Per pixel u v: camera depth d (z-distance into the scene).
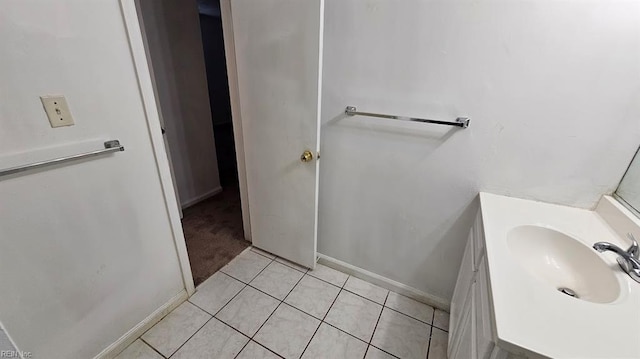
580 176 1.12
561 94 1.05
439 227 1.47
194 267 1.92
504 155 1.21
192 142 2.63
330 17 1.33
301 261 1.91
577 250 0.98
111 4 1.02
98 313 1.21
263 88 1.54
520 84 1.09
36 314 1.02
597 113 1.02
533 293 0.74
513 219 1.10
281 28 1.36
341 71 1.40
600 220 1.10
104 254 1.18
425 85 1.25
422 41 1.19
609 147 1.05
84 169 1.05
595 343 0.61
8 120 0.86
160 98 2.30
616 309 0.70
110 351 1.29
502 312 0.68
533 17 1.00
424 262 1.59
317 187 1.63
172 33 2.28
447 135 1.28
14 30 0.82
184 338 1.42
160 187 1.35
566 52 1.00
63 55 0.93
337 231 1.80
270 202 1.85
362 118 1.44
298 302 1.65
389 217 1.59
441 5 1.11
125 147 1.17
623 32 0.92
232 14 1.45
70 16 0.92
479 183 1.30
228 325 1.49
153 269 1.41
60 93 0.95
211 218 2.53
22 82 0.86
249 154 1.78
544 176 1.18
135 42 1.11
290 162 1.64
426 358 1.35
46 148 0.95
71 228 1.06
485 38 1.08
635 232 0.94
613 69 0.96
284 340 1.42
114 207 1.18
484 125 1.20
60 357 1.12
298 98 1.46
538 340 0.62
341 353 1.37
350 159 1.56
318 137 1.50
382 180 1.52
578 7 0.94
